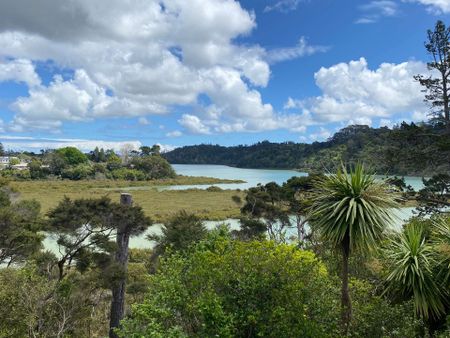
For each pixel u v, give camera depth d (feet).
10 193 100.22
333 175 35.63
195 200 223.30
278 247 29.53
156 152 558.15
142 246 114.21
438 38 79.82
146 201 217.15
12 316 39.40
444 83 79.92
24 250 56.39
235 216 162.40
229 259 28.96
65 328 45.03
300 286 27.76
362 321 34.50
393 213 34.24
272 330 26.50
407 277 39.88
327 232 34.14
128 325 27.73
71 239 57.31
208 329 25.66
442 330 39.29
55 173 403.95
